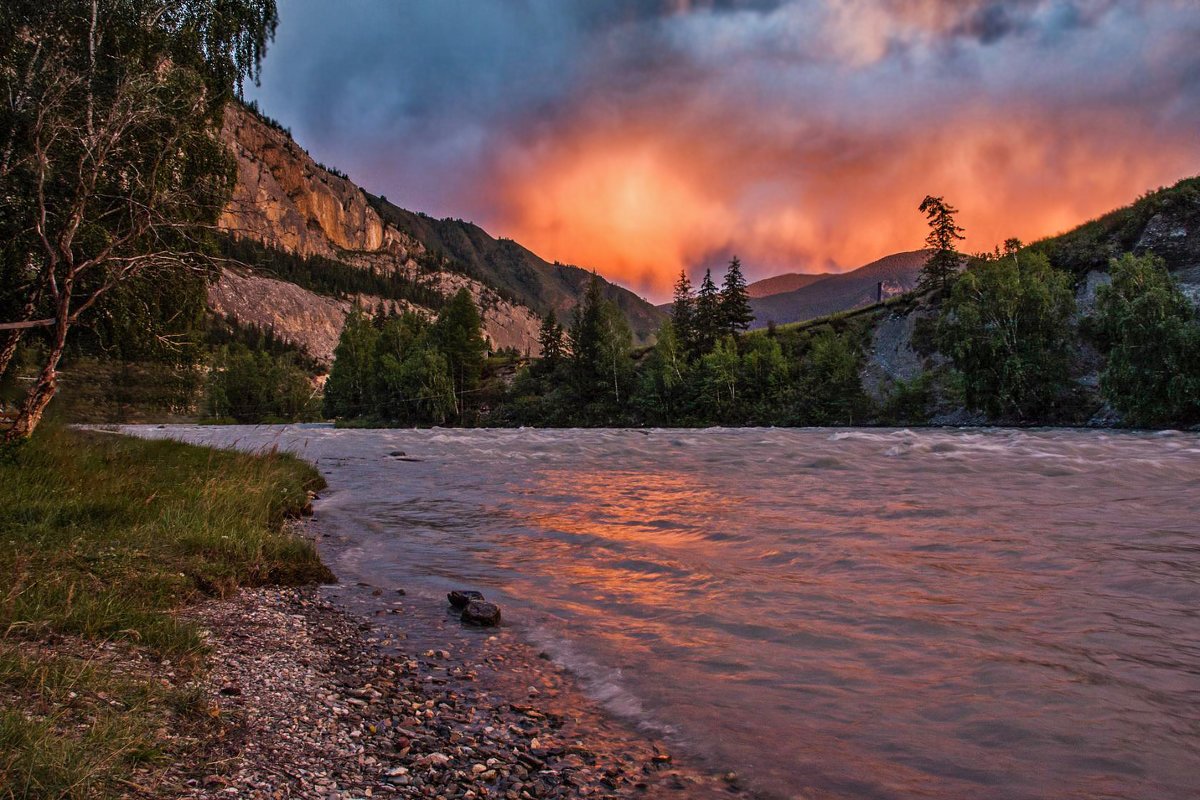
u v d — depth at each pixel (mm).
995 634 4910
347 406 105750
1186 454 18141
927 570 6754
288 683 4406
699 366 71438
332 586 7371
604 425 73188
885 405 51812
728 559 7703
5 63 12656
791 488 13508
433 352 87000
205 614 5852
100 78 13188
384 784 3119
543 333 95125
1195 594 5609
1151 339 30875
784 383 63438
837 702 3984
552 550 8789
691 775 3271
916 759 3291
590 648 5211
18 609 4645
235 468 14453
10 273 15164
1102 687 3949
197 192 15523
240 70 16375
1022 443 22672
